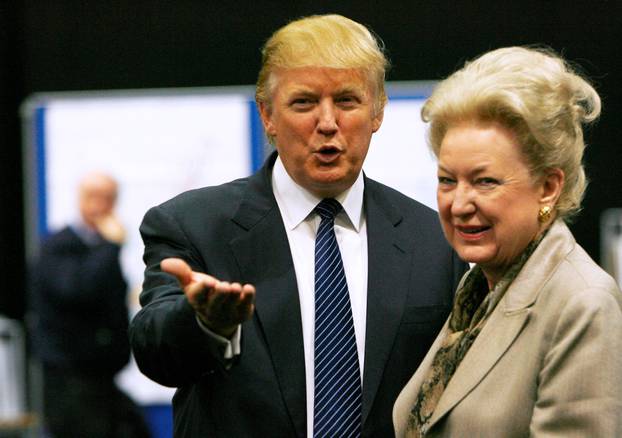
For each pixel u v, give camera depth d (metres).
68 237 8.54
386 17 8.88
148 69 9.20
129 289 8.62
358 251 3.64
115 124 8.52
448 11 8.85
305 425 3.45
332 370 3.49
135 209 8.56
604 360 2.77
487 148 2.89
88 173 8.52
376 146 8.11
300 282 3.58
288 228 3.63
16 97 9.43
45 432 8.59
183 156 8.50
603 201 8.89
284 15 9.03
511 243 2.95
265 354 3.46
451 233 3.02
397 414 3.28
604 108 8.84
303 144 3.48
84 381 8.59
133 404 8.66
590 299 2.82
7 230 9.74
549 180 2.96
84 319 8.58
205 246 3.55
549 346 2.88
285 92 3.48
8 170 9.72
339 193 3.62
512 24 8.82
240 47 9.10
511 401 2.89
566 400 2.78
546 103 2.89
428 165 8.10
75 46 9.29
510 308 2.96
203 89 8.95
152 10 9.18
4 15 9.35
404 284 3.60
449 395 2.98
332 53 3.43
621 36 8.81
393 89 8.14
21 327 9.55
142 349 3.25
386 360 3.51
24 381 9.16
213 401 3.45
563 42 8.83
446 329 3.29
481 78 2.92
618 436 2.74
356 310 3.58
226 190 3.68
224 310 2.94
